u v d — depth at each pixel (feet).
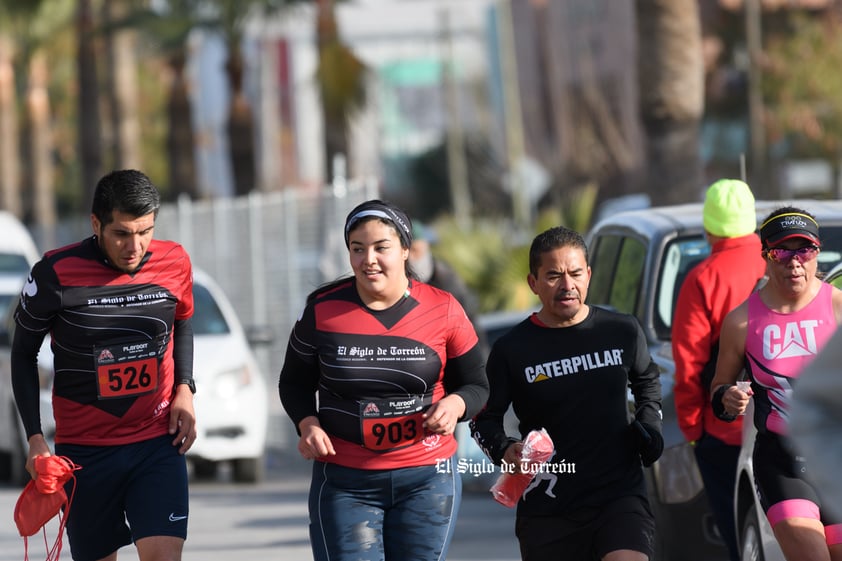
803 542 57.47
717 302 71.15
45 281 59.82
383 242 56.24
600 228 97.91
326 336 56.70
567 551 59.82
